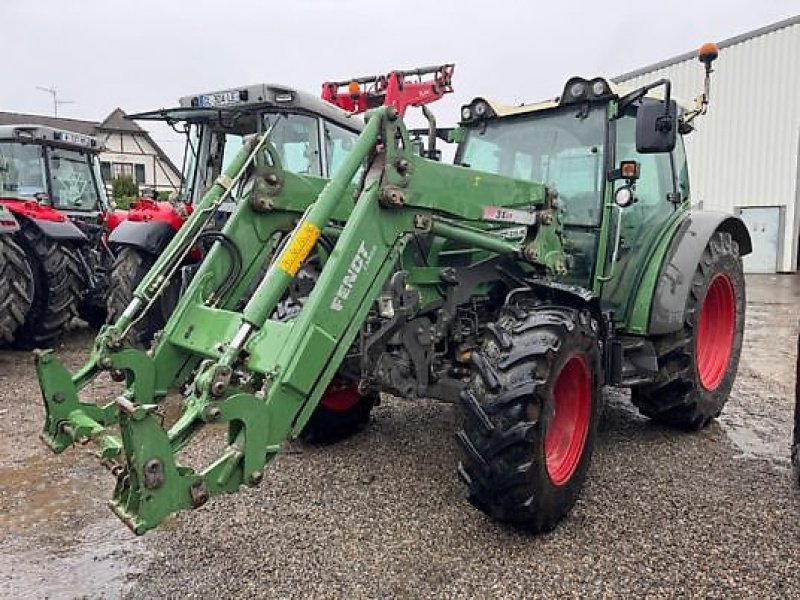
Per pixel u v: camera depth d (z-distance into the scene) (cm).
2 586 261
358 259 267
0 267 582
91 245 776
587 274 386
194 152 653
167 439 215
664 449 398
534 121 408
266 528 302
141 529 209
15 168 771
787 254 1661
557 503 295
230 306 324
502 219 327
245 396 232
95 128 3647
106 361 285
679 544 285
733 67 1692
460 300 343
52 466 379
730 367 458
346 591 254
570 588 255
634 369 391
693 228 424
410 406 475
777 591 251
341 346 262
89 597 254
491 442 278
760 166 1675
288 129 589
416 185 285
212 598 251
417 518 311
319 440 400
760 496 331
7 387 544
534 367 283
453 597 251
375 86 877
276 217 335
